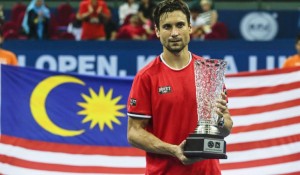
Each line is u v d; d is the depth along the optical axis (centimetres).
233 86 1722
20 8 3319
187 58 1190
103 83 1719
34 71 1720
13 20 3312
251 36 3456
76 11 3431
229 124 1169
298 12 3469
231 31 3453
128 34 2861
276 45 2572
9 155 1700
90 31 2973
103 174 1705
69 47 2573
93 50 2567
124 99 1720
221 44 2559
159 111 1182
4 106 1716
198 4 3120
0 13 2995
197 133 1136
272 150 1706
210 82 1170
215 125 1155
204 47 2556
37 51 2580
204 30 3023
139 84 1187
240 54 2559
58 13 3309
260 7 3675
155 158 1197
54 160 1703
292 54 2573
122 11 3297
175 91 1175
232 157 1702
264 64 2572
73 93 1720
